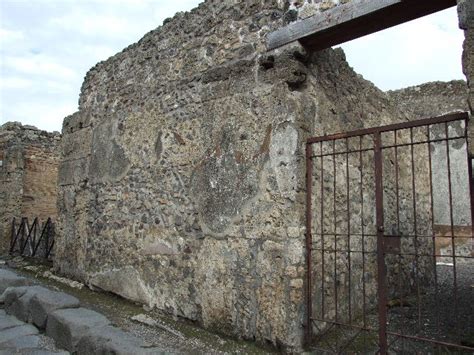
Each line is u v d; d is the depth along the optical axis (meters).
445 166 9.66
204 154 4.14
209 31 4.30
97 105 5.95
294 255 3.30
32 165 9.99
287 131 3.47
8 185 9.54
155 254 4.54
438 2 2.85
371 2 3.01
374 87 5.15
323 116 3.86
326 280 3.74
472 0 2.53
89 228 5.69
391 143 5.44
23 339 3.69
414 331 3.83
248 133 3.75
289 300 3.26
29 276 6.55
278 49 3.60
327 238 3.82
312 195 3.64
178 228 4.30
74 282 5.76
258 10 3.84
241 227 3.69
